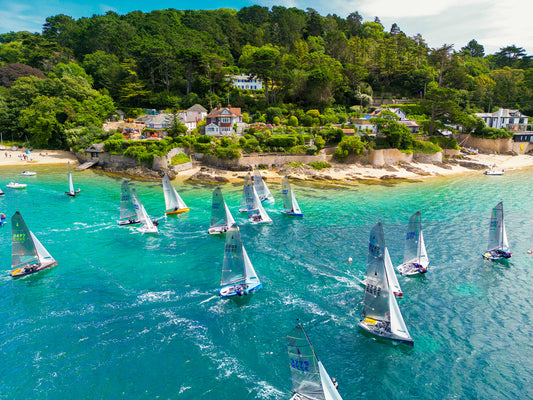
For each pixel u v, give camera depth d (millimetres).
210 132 134750
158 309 43906
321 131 128750
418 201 88875
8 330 39781
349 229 69750
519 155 146875
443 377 34031
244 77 183125
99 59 181750
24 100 149500
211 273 52625
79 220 73562
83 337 38875
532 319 42562
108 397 31547
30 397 31359
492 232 58000
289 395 31750
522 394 32156
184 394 31938
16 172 115750
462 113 142750
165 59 166375
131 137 131625
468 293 47844
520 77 198000
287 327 40844
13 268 51062
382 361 35906
